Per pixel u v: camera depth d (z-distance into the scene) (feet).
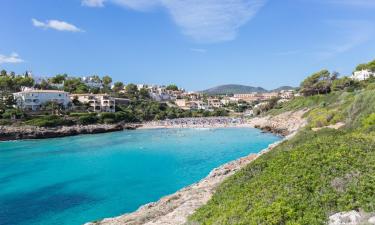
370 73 480.64
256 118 507.71
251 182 66.95
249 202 53.67
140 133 387.96
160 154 222.69
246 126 444.55
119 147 262.26
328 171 54.65
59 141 315.78
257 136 322.14
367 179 49.03
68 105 498.28
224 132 376.27
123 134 377.50
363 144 65.57
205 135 346.33
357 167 53.88
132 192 130.11
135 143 286.66
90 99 540.52
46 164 192.13
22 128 348.38
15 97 463.01
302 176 55.72
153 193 128.26
